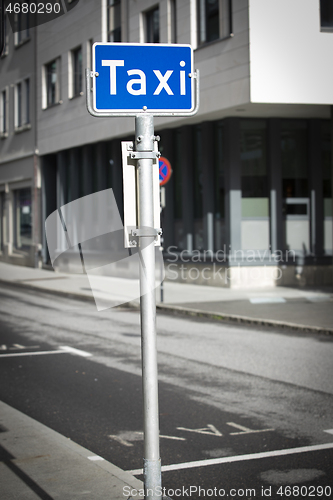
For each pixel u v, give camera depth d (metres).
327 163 19.80
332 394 6.93
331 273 19.70
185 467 4.75
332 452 5.02
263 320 12.48
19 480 4.18
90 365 8.82
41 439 5.14
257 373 8.05
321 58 16.52
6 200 33.50
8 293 19.84
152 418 2.96
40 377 8.06
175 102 3.16
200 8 18.83
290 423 5.85
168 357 9.20
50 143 28.61
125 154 3.03
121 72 3.10
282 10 16.25
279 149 19.23
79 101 25.77
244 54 16.47
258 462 4.82
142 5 21.42
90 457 4.79
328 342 10.36
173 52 3.17
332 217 19.97
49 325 12.94
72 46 26.02
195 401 6.71
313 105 16.97
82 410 6.47
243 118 19.12
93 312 15.07
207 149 19.80
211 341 10.62
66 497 3.88
